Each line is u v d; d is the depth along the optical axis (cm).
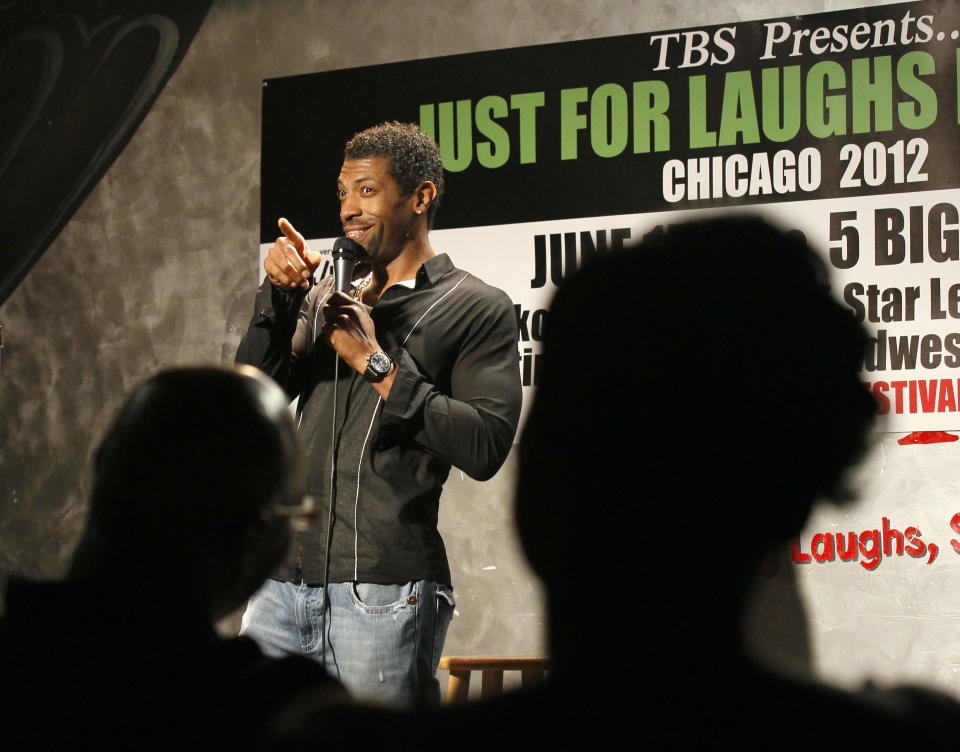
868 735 46
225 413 76
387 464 249
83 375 450
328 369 267
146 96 455
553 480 50
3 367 458
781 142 382
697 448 48
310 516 80
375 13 429
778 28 384
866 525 361
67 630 77
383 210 280
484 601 394
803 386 48
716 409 48
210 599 78
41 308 457
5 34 472
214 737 75
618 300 49
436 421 246
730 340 48
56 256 458
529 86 408
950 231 365
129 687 74
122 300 449
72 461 447
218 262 439
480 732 50
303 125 433
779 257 49
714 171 388
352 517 247
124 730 74
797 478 48
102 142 459
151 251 448
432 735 52
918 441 362
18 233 462
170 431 75
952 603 354
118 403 445
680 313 48
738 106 387
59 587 77
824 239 375
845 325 48
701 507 48
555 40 407
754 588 48
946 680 350
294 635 248
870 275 371
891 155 372
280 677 79
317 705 58
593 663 49
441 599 253
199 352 438
